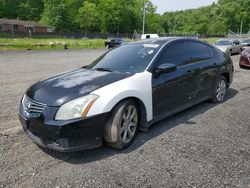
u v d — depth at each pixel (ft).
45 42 113.39
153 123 14.48
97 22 269.64
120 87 12.26
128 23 280.51
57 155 11.94
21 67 40.37
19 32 188.75
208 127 15.29
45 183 9.92
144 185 9.82
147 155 11.98
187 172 10.63
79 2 279.49
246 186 9.80
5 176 10.31
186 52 16.80
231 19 329.31
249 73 35.06
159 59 14.67
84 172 10.64
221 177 10.32
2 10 264.52
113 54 16.20
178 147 12.73
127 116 12.70
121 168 10.91
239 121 16.33
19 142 13.11
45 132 11.03
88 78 12.97
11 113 17.34
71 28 263.49
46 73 34.45
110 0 268.41
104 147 12.70
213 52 19.71
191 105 17.25
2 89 24.32
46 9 253.85
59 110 11.01
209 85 18.78
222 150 12.48
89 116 11.14
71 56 64.64
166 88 14.58
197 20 351.67
